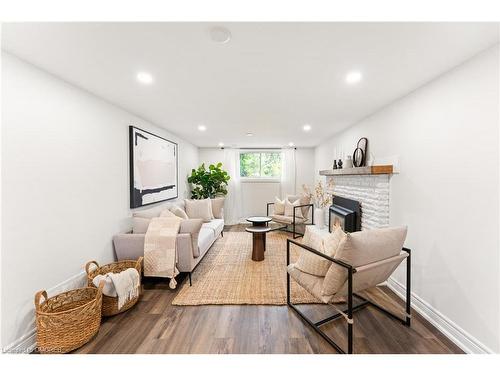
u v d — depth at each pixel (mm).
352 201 3404
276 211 5133
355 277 1559
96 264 2104
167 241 2381
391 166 2439
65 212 1893
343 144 4035
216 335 1716
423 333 1729
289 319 1915
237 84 2000
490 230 1410
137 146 2963
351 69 1716
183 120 3252
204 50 1454
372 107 2664
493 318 1389
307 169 6195
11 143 1490
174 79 1895
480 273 1473
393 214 2494
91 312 1636
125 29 1236
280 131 4055
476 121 1501
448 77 1730
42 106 1700
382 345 1603
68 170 1930
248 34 1287
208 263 3197
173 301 2174
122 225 2697
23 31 1239
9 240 1474
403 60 1579
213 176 5246
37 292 1528
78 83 1960
